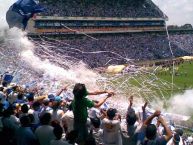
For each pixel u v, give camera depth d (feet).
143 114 43.06
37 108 45.50
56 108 43.19
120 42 374.84
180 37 465.88
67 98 54.80
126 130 39.19
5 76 72.64
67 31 324.60
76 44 327.06
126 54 356.38
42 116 38.11
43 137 37.14
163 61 345.51
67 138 34.78
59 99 43.21
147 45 394.11
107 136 37.63
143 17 417.69
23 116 38.14
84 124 37.76
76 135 34.91
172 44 431.43
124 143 37.55
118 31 386.11
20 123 40.42
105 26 370.12
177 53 414.41
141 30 415.85
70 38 327.67
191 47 454.81
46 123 37.83
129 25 399.85
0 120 41.19
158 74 221.25
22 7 59.52
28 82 71.36
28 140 37.11
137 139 35.83
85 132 37.83
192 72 283.38
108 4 391.45
